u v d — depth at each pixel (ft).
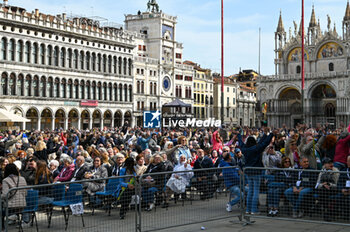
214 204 42.96
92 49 242.37
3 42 196.85
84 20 248.52
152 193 39.19
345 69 304.09
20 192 33.71
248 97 403.13
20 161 51.29
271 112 330.54
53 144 79.30
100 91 247.91
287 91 330.34
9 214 33.27
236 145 71.05
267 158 52.95
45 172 45.42
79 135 102.22
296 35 330.13
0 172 46.14
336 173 38.22
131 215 39.47
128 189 39.17
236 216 42.32
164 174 39.83
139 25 302.25
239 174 43.88
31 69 208.13
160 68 291.38
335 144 49.44
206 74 353.51
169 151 61.21
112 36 255.29
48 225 35.14
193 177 41.55
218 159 62.18
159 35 293.43
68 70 227.61
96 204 38.09
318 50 319.88
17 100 200.95
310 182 39.29
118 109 257.96
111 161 56.49
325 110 314.96
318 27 322.34
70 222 36.22
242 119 391.04
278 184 41.09
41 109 212.43
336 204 38.06
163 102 294.25
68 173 52.19
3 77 196.75
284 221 43.09
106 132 107.24
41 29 211.82
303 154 48.52
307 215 39.63
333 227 39.65
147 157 53.88
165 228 39.58
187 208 41.14
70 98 228.02
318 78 303.89
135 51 288.51
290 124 327.26
